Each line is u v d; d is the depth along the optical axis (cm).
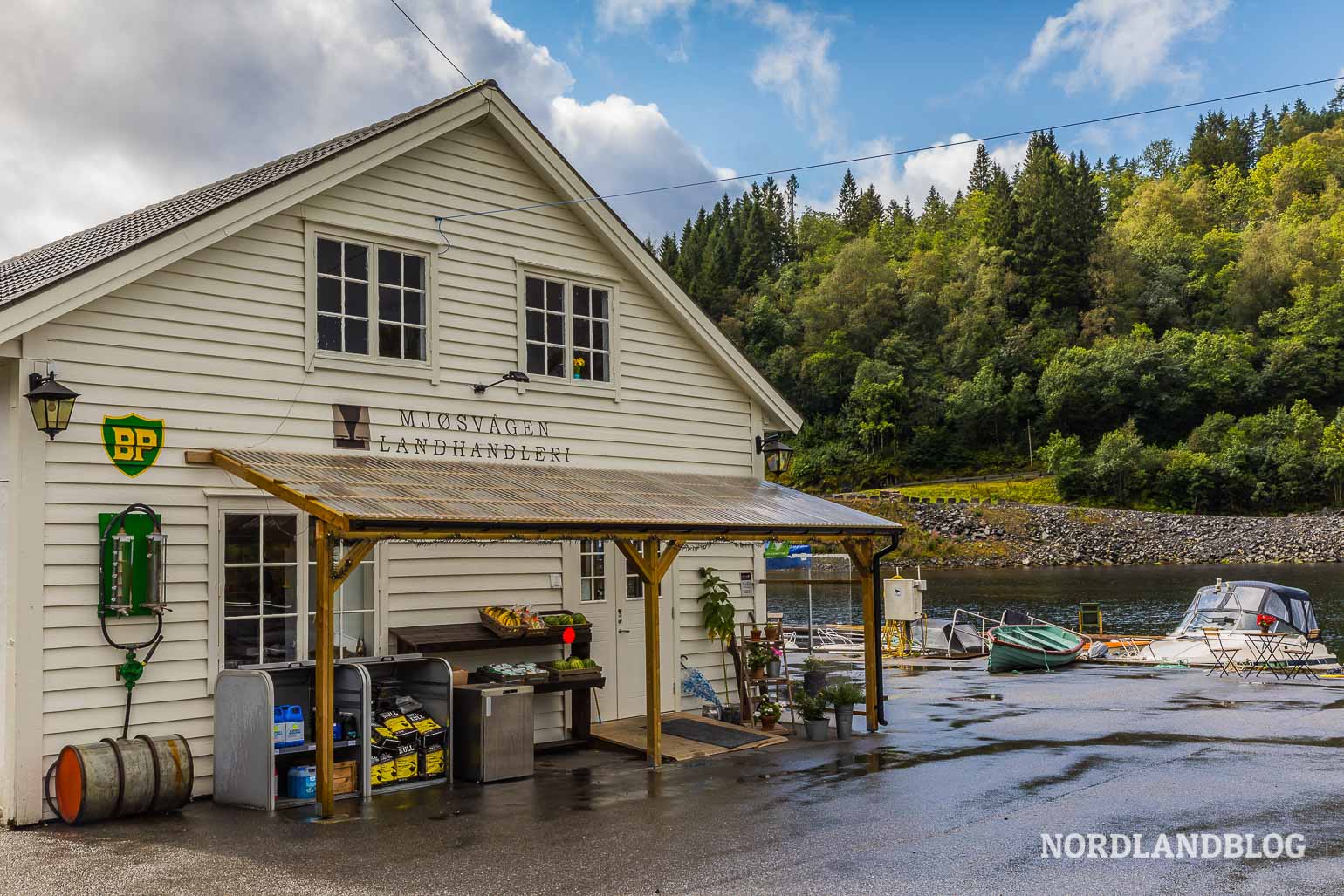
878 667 1435
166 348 1030
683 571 1497
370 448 1177
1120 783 1058
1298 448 8788
